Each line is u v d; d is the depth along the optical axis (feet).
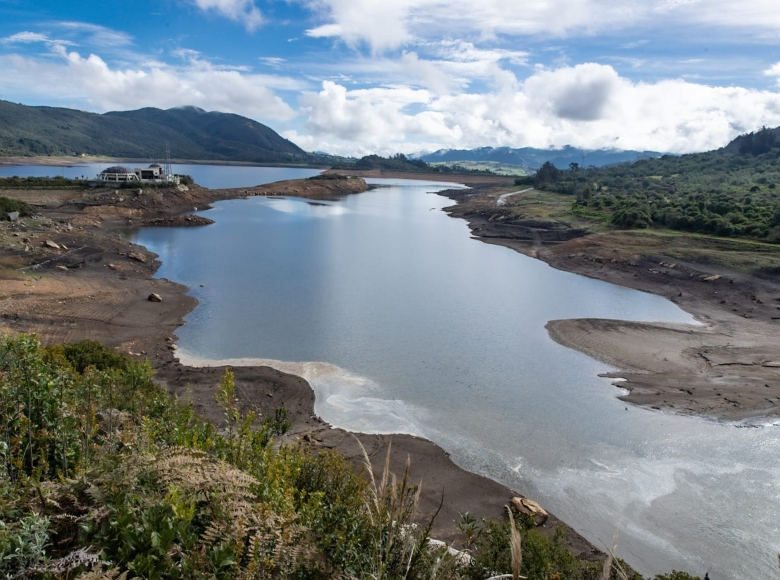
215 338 119.96
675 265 197.57
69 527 16.81
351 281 181.88
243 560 16.61
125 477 18.30
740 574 55.06
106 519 16.48
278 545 16.72
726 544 59.36
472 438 80.84
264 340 120.06
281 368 103.91
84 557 14.29
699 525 62.49
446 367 108.37
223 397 32.53
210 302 149.07
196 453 20.34
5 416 23.66
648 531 61.36
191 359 106.93
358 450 74.74
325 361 108.78
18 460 20.72
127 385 54.13
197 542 16.43
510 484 69.46
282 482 24.49
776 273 175.52
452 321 140.46
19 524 15.39
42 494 17.16
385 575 16.51
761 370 107.55
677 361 113.19
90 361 78.84
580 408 91.61
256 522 17.48
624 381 103.19
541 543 39.47
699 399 94.89
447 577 18.48
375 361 110.01
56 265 168.04
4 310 120.78
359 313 144.56
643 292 179.63
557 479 71.00
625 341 125.80
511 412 89.71
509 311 151.53
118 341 112.78
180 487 18.21
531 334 130.93
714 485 70.28
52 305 129.59
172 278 174.40
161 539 15.34
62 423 24.71
